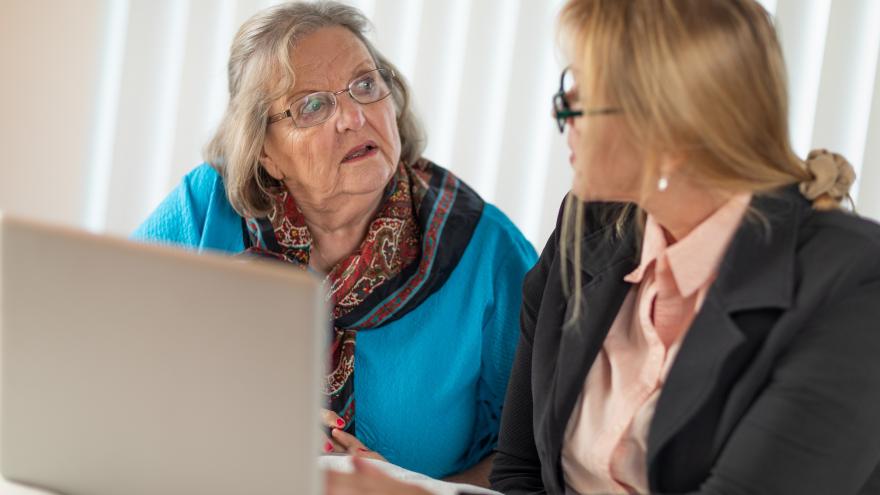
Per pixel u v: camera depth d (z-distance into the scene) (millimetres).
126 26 2408
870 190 2076
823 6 2059
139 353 931
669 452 1109
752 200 1115
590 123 1075
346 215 1732
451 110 2312
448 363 1771
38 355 981
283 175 1752
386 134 1689
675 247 1160
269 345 877
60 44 2449
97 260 919
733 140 1054
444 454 1793
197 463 948
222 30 2373
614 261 1262
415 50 2293
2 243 953
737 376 1082
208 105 2408
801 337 1054
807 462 1021
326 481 1051
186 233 1854
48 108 2482
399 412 1766
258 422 906
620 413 1197
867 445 1044
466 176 2316
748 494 1031
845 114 2074
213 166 1868
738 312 1083
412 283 1771
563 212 1397
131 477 994
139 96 2438
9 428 1029
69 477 1031
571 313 1284
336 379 1763
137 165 2469
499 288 1822
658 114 1037
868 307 1045
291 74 1639
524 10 2217
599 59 1053
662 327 1203
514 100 2256
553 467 1264
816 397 1024
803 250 1081
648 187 1089
